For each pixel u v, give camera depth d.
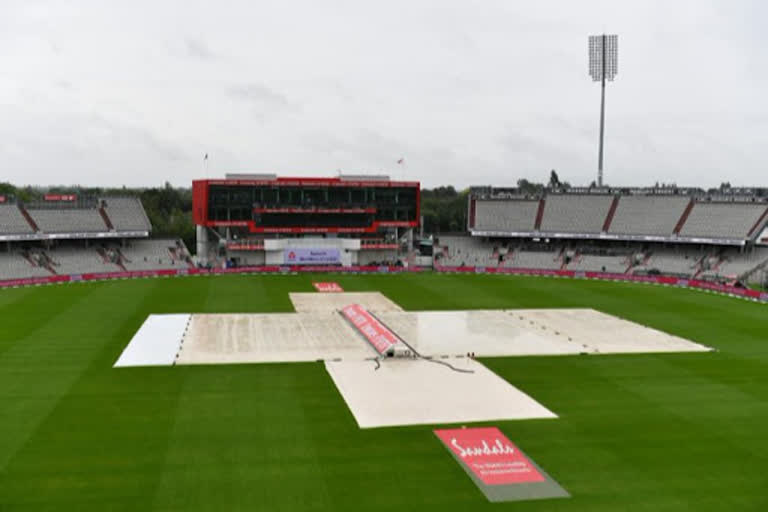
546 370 48.53
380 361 50.53
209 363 49.25
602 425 36.78
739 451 33.25
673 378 46.72
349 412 38.47
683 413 39.00
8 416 37.09
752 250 108.44
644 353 54.19
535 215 127.38
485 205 131.50
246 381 44.59
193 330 61.25
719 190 119.56
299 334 60.00
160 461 31.17
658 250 117.25
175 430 35.19
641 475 30.36
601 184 133.50
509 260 122.56
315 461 31.44
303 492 28.23
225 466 30.73
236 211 113.81
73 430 35.00
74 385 43.16
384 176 124.75
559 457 32.31
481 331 62.78
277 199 115.25
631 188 127.19
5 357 50.25
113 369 47.19
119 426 35.66
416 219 121.00
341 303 79.00
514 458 32.09
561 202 128.88
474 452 32.75
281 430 35.41
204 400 40.31
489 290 92.44
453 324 66.31
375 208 118.44
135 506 26.80
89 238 115.06
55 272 102.56
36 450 32.28
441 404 40.19
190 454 32.03
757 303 81.62
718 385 44.97
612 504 27.55
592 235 119.12
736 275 101.69
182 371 46.91
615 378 46.56
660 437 35.09
